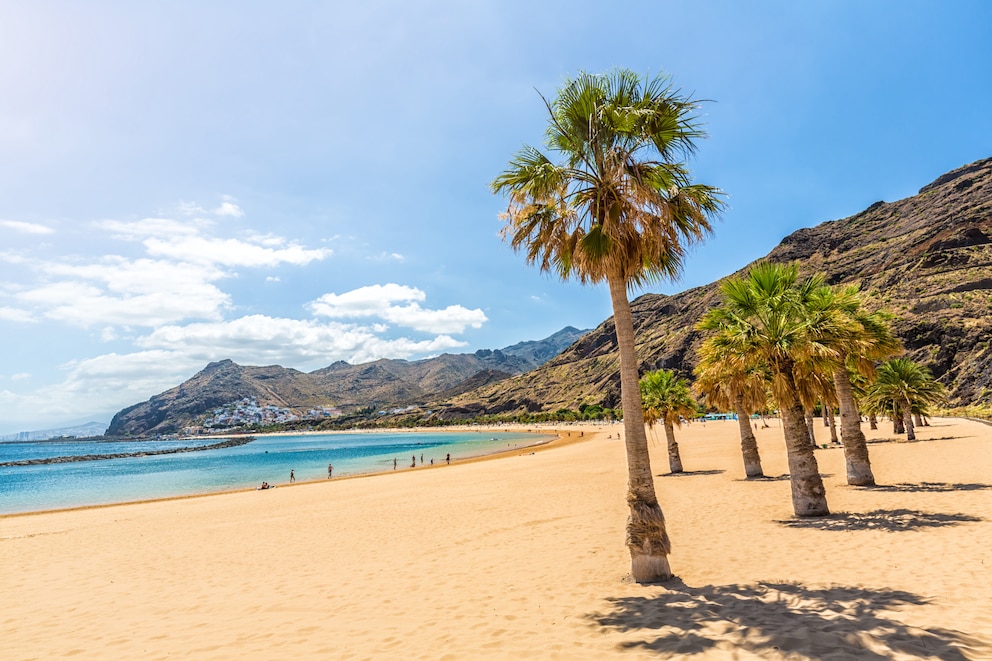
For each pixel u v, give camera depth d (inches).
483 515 655.8
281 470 2423.7
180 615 322.7
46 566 512.1
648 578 311.4
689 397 1016.2
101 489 1828.2
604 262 314.0
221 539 614.5
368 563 440.1
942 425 1841.8
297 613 309.7
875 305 4495.6
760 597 263.4
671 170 332.5
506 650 224.7
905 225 7283.5
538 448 3011.8
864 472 623.5
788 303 501.0
